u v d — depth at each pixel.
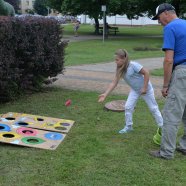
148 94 6.03
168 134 5.16
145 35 39.44
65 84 10.88
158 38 34.84
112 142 5.88
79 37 35.22
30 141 5.74
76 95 9.32
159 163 5.08
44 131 6.23
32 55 8.59
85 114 7.52
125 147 5.66
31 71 9.07
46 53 9.23
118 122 7.00
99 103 8.52
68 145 5.67
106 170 4.79
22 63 8.41
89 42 29.12
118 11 38.78
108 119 7.18
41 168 4.79
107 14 38.66
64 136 6.05
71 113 7.58
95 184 4.40
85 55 19.81
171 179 4.62
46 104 8.29
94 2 37.62
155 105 6.07
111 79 11.98
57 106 8.13
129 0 36.03
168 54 4.88
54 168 4.80
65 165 4.89
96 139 5.96
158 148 5.67
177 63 4.95
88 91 9.91
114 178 4.58
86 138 6.01
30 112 7.59
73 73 13.05
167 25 4.95
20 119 6.81
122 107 7.89
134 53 21.36
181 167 4.98
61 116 7.34
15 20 7.80
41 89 9.84
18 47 8.11
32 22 8.38
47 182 4.41
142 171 4.80
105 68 14.64
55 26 9.44
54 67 9.78
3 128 6.18
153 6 34.78
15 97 8.61
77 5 37.84
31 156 5.18
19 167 4.81
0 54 7.44
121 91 10.04
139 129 6.60
